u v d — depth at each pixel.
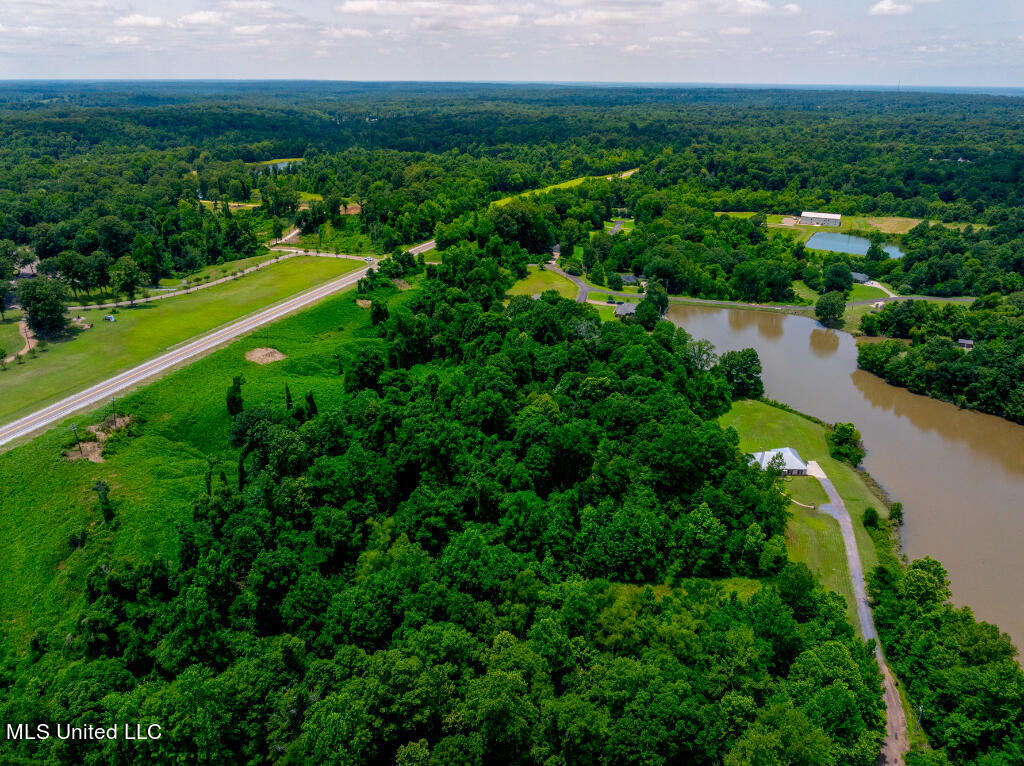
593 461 111.38
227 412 121.25
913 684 76.38
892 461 130.62
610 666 71.94
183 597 75.81
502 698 61.69
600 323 163.38
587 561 94.56
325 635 74.94
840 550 102.56
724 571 97.38
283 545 86.44
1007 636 76.88
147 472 103.00
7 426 108.44
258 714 63.62
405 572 79.69
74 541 87.88
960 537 108.38
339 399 131.12
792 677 72.50
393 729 62.66
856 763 65.19
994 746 67.62
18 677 73.44
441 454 103.94
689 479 108.19
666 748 63.59
